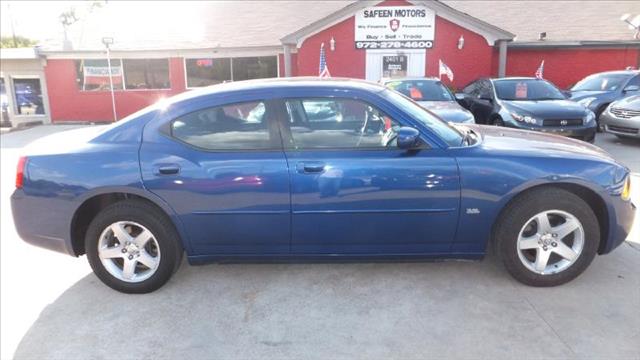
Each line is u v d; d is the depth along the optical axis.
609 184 3.48
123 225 3.64
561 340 2.95
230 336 3.12
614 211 3.52
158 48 18.03
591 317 3.19
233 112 3.57
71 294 3.75
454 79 15.95
